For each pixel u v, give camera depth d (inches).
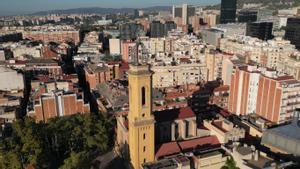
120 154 5374.0
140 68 4114.2
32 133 5049.2
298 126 4943.4
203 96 7652.6
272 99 6141.7
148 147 4458.7
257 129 5255.9
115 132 6028.5
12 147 4909.0
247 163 4015.8
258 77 6432.1
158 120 5004.9
